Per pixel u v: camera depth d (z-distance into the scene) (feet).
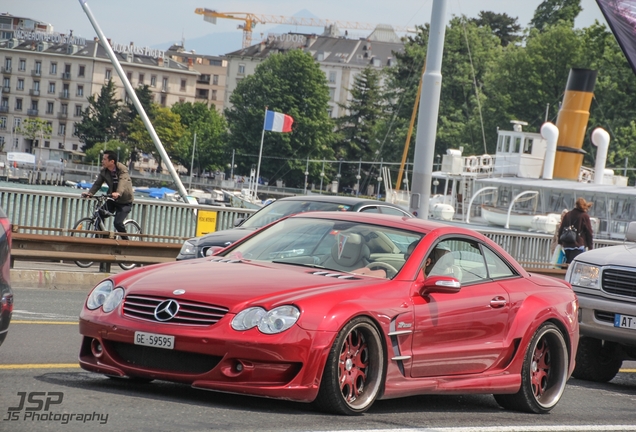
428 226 45.44
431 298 42.06
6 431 30.25
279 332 36.29
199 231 124.36
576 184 271.49
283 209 85.81
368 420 37.96
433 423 39.42
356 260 42.80
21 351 49.32
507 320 45.65
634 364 73.00
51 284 94.63
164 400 37.88
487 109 591.78
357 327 38.45
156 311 37.47
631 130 521.24
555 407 49.08
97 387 39.73
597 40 570.87
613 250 62.23
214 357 36.63
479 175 305.32
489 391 44.55
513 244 140.46
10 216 113.29
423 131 114.52
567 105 284.82
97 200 109.50
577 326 49.65
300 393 36.55
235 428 33.63
